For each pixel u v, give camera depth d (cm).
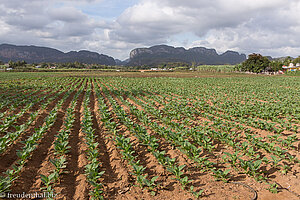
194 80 4653
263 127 1046
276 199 535
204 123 1125
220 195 550
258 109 1448
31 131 983
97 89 2717
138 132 930
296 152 793
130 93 2412
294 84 3569
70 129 1052
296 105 1655
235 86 3281
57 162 630
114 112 1345
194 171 670
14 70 9862
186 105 1705
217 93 2422
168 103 1800
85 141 880
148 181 568
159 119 1248
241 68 10650
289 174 648
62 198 523
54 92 2417
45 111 1398
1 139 716
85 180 596
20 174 598
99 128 1098
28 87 2709
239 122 1196
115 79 5084
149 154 782
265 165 704
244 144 787
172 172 617
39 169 652
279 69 10156
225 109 1488
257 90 2719
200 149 727
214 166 702
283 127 1091
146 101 1870
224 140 872
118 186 588
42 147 812
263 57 9675
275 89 2805
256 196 545
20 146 805
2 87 2689
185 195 551
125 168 674
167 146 858
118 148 784
